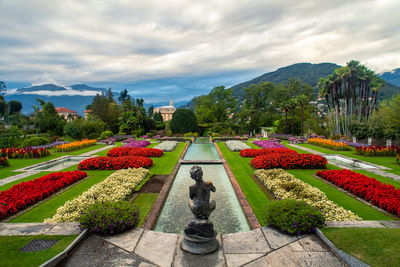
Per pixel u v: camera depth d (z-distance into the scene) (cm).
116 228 644
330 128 3944
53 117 4116
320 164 1522
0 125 3834
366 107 3612
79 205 827
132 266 522
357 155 2105
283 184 1063
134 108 5162
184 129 5022
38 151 2078
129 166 1527
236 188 1135
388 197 880
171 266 524
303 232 636
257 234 644
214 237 589
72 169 1587
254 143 3112
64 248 566
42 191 995
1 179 1328
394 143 2472
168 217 888
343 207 876
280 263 526
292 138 3506
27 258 520
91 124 4128
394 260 479
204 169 1638
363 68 3425
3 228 661
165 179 1313
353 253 523
